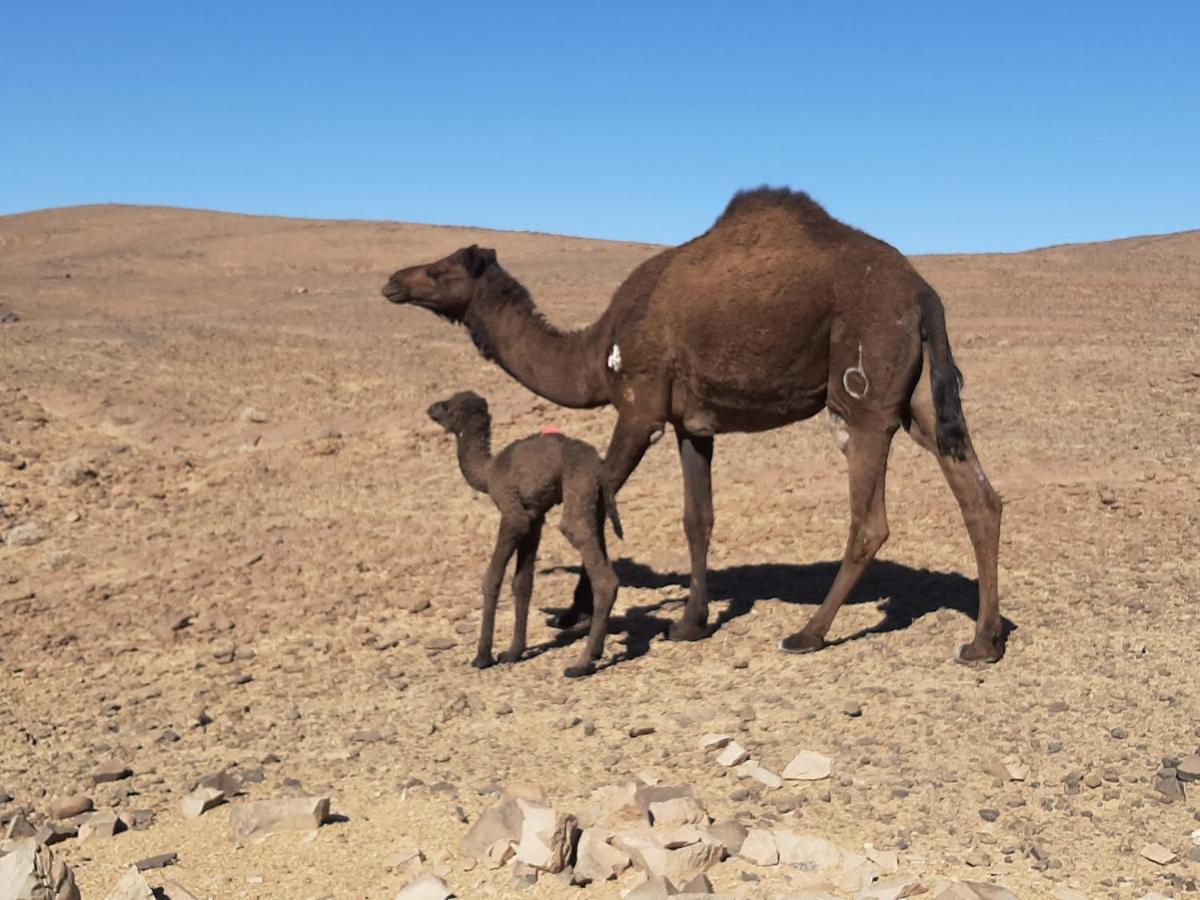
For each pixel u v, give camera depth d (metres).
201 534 7.65
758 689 4.73
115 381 11.10
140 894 3.02
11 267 25.80
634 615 5.89
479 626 5.82
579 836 3.35
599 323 5.59
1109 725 4.12
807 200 5.12
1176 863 3.22
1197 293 16.45
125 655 5.66
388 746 4.39
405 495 8.41
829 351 4.95
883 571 6.27
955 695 4.46
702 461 5.49
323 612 6.14
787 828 3.50
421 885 3.07
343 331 14.52
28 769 4.35
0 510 8.08
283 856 3.43
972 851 3.30
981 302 16.06
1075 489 7.55
